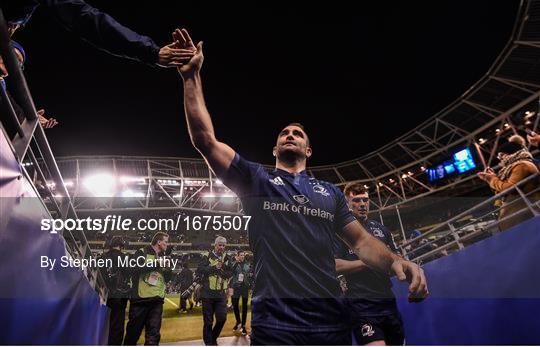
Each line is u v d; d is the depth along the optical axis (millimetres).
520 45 16156
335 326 1271
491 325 3490
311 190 1506
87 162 22109
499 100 18938
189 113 1377
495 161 18578
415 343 4496
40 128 2199
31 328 1809
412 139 23047
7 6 1613
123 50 1515
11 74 1639
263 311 1244
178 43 1522
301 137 1703
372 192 25188
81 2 1577
